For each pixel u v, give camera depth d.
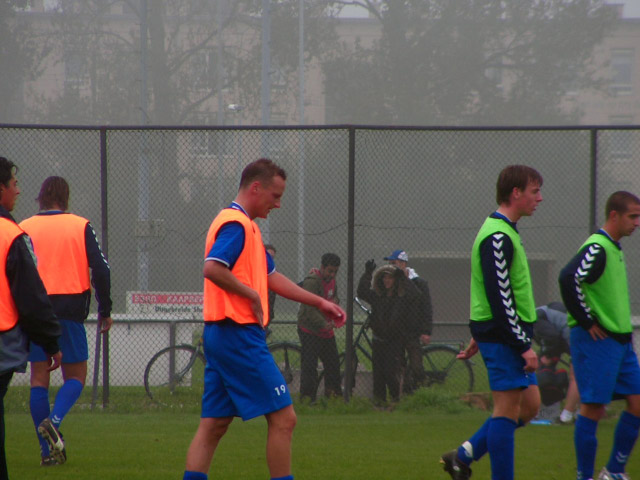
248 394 13.68
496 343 15.21
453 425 26.31
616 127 29.50
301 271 39.16
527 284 15.35
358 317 38.66
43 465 19.09
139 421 27.00
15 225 13.38
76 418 27.61
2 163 14.23
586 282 16.81
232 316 13.71
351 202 29.95
